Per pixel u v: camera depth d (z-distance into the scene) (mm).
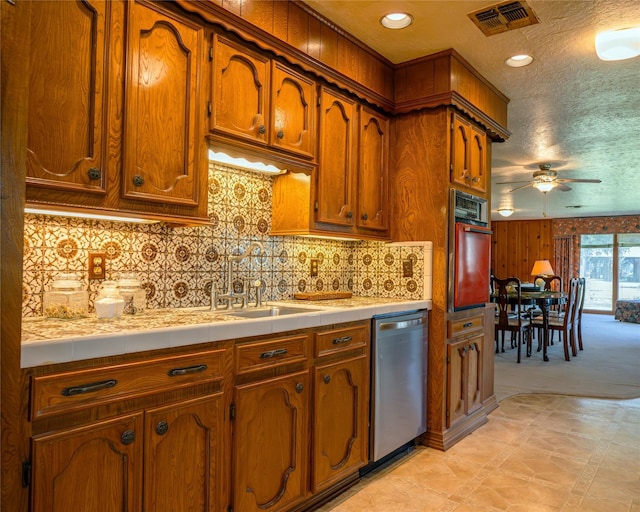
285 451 1890
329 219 2488
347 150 2605
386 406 2475
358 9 2277
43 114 1348
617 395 3975
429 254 2877
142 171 1593
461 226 2938
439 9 2270
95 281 1804
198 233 2221
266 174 2586
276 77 2119
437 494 2207
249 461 1727
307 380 1994
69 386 1212
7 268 960
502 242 11883
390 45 2668
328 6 2248
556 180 5309
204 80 1811
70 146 1410
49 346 1170
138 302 1845
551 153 5008
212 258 2291
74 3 1426
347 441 2227
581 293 6078
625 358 5668
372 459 2391
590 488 2279
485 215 3340
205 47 1813
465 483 2324
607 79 3076
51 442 1174
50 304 1591
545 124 4012
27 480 1133
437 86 2781
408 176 2955
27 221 1606
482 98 3119
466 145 3049
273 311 2398
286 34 2127
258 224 2545
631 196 7668
